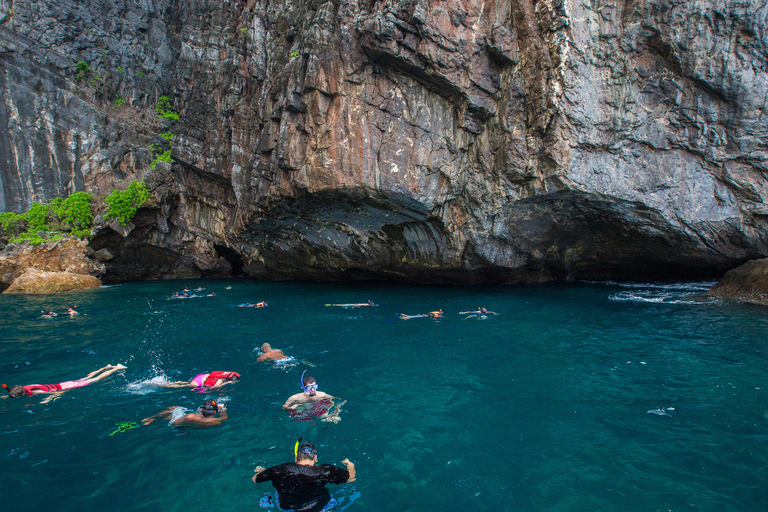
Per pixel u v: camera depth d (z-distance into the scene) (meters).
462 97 13.41
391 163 13.76
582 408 5.58
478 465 4.30
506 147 13.45
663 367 7.06
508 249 15.68
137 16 28.56
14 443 4.95
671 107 12.86
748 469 4.09
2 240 21.77
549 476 4.07
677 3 12.14
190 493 3.93
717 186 13.28
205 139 20.56
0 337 10.51
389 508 3.65
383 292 16.44
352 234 16.91
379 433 5.02
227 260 24.64
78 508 3.73
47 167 23.14
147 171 24.19
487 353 8.20
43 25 24.84
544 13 12.48
